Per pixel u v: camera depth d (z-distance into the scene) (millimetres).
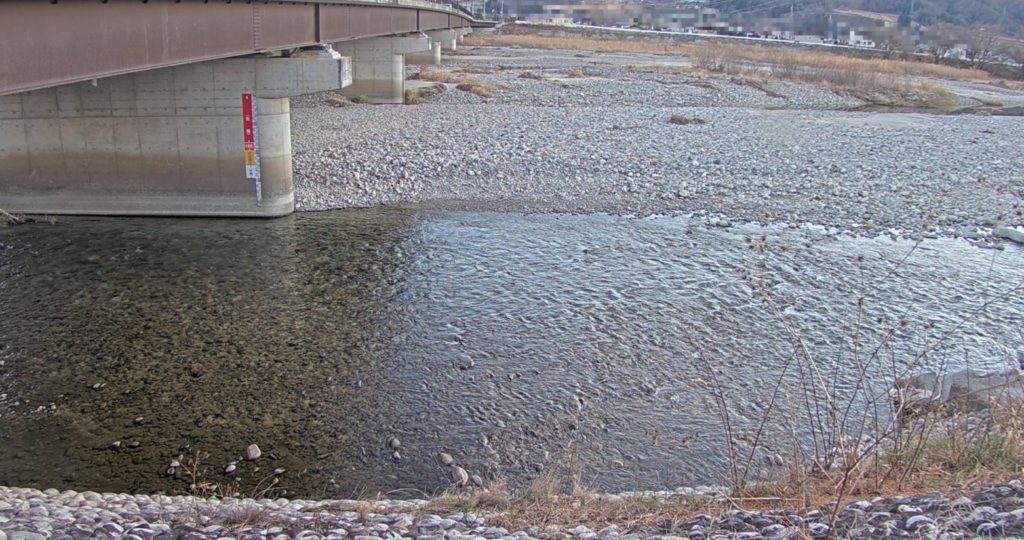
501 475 10172
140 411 11633
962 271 18719
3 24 10852
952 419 8797
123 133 22031
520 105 43031
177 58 16094
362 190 24672
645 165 27938
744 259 19188
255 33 19922
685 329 14906
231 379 12688
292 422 11422
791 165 28703
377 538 6781
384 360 13477
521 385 12625
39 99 21766
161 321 14984
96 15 13148
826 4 195250
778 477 8859
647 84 54750
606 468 10367
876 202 24594
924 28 130500
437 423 11453
